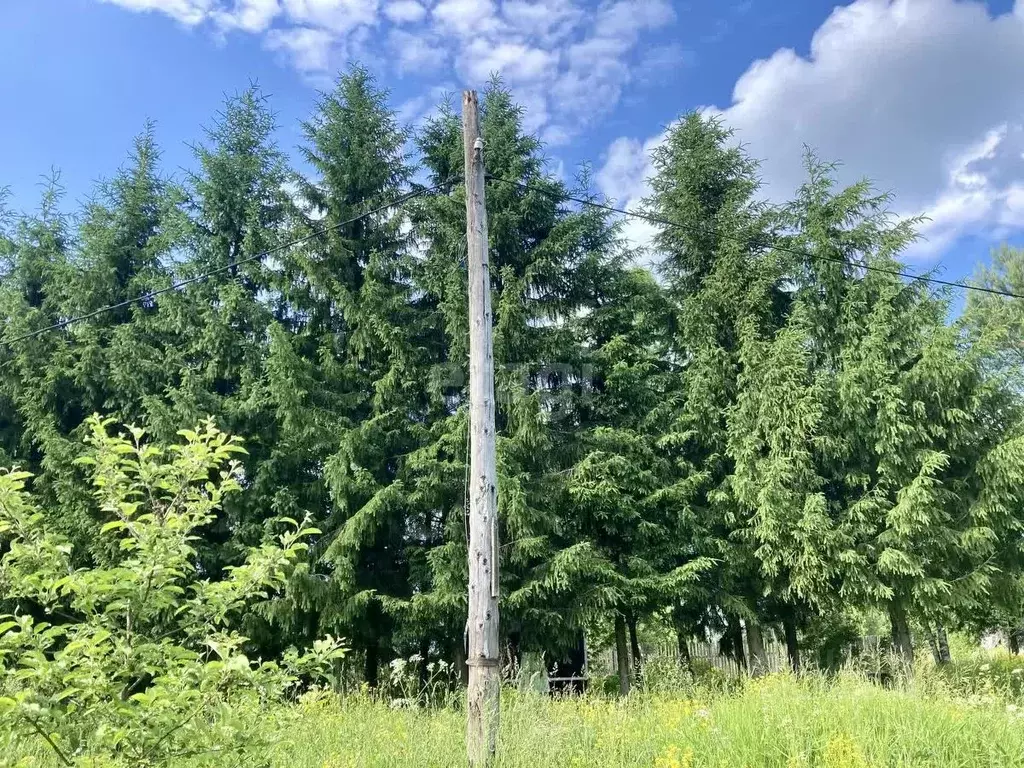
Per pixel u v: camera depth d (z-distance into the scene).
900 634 12.05
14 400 13.26
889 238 13.12
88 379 13.18
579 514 12.68
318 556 11.90
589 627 11.98
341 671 10.16
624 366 13.15
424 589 12.18
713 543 12.45
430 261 13.81
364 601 11.20
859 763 4.73
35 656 2.86
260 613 11.19
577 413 13.84
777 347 12.56
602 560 11.91
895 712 5.84
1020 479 11.16
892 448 11.76
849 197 13.43
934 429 11.79
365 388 13.51
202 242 14.27
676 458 13.32
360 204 14.22
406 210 14.25
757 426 12.52
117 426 13.27
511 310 12.78
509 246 13.91
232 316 13.41
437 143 15.02
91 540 11.64
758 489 12.06
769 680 7.70
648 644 16.19
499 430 12.83
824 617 13.84
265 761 3.48
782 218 14.30
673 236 14.93
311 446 12.45
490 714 5.61
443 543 12.43
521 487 11.74
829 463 12.51
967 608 11.54
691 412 13.37
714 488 13.11
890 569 11.18
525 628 12.00
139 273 14.34
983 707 6.71
